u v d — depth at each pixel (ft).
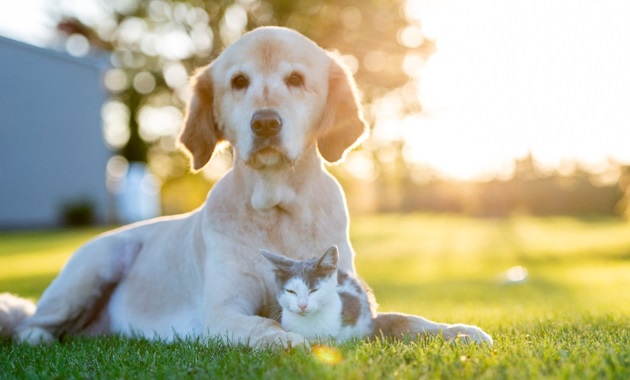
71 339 17.80
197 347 13.39
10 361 13.73
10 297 18.81
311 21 82.79
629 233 94.68
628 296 28.25
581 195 153.69
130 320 18.03
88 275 18.20
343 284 14.58
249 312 15.03
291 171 15.47
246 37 15.62
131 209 113.70
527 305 26.86
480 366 10.32
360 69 85.76
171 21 85.05
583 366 10.19
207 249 15.75
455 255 67.21
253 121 14.44
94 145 101.55
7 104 96.07
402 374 9.86
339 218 16.21
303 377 9.73
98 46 99.76
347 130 16.06
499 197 158.30
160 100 98.37
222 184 16.35
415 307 27.14
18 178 97.14
